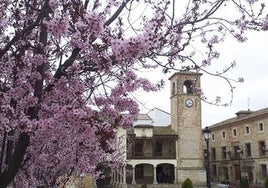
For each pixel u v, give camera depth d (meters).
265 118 54.31
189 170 54.41
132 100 5.33
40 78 4.90
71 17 4.28
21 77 4.84
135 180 54.75
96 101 5.25
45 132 4.69
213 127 68.94
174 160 54.69
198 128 55.66
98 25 4.20
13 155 4.85
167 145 55.88
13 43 4.75
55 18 4.13
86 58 4.68
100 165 7.76
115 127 5.29
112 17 5.02
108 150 6.41
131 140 26.88
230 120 65.31
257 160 55.66
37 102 4.81
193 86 7.62
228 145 64.00
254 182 55.69
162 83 8.73
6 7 4.91
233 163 61.97
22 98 4.77
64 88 4.86
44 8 4.46
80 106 4.74
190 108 55.91
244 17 5.77
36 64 4.91
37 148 5.77
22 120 4.54
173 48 5.44
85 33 4.24
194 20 5.36
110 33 4.50
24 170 6.11
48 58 5.06
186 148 55.06
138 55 4.21
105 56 4.42
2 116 4.48
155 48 5.14
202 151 55.25
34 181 6.67
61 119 4.53
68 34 4.50
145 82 5.51
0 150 5.64
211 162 69.50
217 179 66.88
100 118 5.08
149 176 55.31
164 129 57.25
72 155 6.17
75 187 13.24
